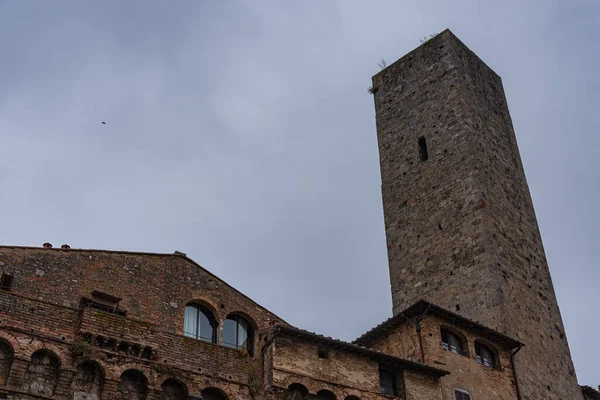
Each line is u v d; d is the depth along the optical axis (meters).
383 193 68.81
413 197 66.19
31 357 37.09
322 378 42.72
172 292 45.88
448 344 50.53
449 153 65.62
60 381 37.12
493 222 60.75
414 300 61.22
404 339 49.91
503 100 74.38
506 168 67.38
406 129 70.44
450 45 71.38
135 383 39.38
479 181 62.44
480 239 59.50
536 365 55.53
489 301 56.56
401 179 68.12
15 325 37.38
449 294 59.12
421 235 63.69
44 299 41.28
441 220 62.91
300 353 42.91
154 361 40.12
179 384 40.41
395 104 72.88
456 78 69.06
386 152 70.88
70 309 39.50
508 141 70.50
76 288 42.72
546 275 63.44
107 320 39.94
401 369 46.09
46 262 42.47
